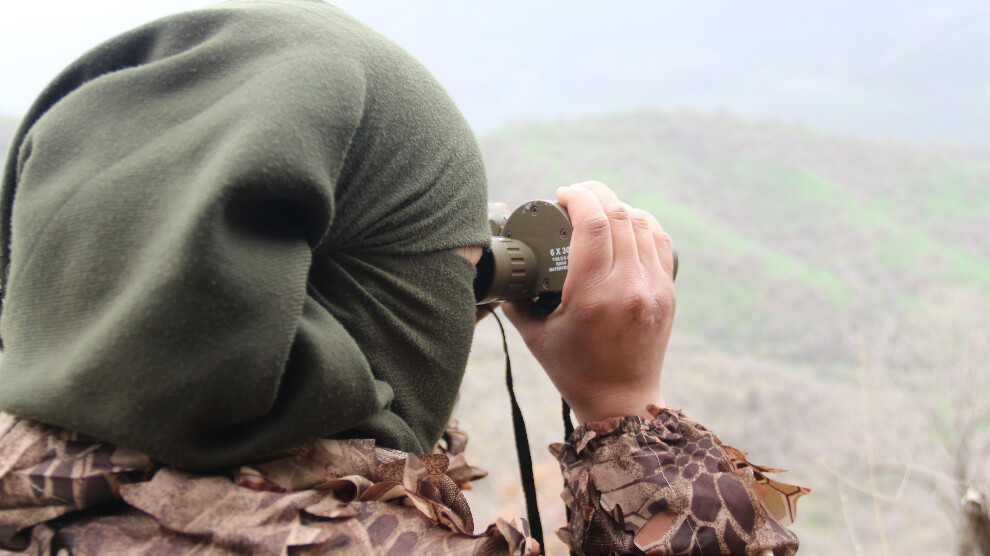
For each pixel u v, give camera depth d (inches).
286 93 18.4
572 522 29.7
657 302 32.0
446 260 24.1
